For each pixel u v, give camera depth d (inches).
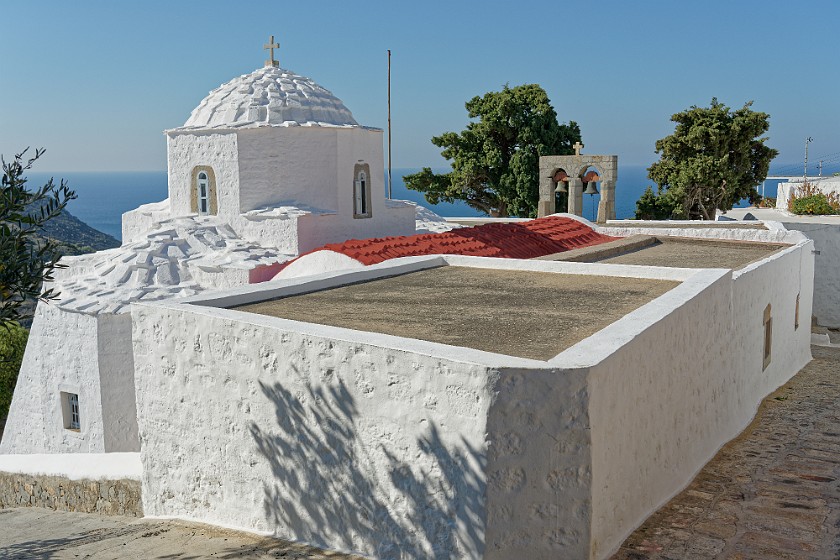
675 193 1346.0
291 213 609.3
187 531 278.1
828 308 750.5
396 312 294.5
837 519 245.6
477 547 207.0
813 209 1020.5
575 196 982.4
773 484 280.1
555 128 1439.5
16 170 257.6
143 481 310.0
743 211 1374.3
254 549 247.1
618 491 223.8
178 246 591.8
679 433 276.8
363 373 229.1
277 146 631.2
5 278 254.8
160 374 294.8
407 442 220.4
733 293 351.9
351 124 689.6
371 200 682.8
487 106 1466.5
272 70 703.7
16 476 403.5
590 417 203.0
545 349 234.2
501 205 1553.9
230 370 269.9
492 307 301.7
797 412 396.5
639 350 235.5
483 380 202.4
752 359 397.1
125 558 252.2
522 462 203.9
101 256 609.9
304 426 247.8
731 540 228.7
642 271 360.8
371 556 232.2
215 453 279.6
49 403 544.1
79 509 368.5
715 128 1328.7
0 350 845.8
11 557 277.7
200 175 646.5
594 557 209.0
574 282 357.1
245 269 538.9
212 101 673.0
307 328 250.5
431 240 518.0
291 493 254.8
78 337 519.5
